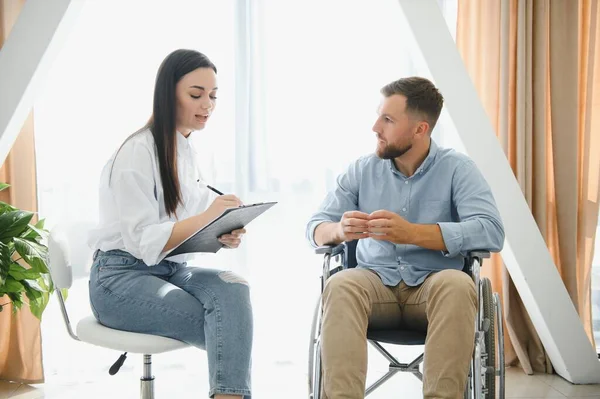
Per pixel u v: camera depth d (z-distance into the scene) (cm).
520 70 333
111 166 217
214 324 199
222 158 350
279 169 350
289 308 353
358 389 187
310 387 209
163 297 203
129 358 346
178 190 221
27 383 331
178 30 344
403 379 332
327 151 349
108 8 341
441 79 292
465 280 194
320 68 348
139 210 209
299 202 350
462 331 189
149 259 205
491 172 298
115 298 207
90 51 341
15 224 277
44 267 286
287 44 347
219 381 196
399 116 219
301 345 354
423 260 223
